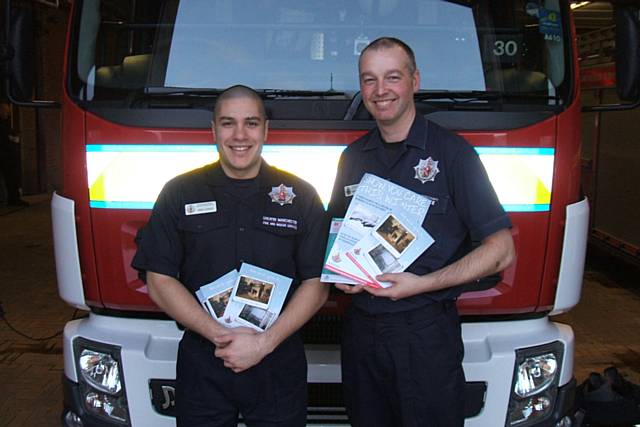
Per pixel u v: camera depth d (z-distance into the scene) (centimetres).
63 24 1412
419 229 270
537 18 330
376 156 282
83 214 319
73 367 330
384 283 266
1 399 486
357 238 271
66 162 323
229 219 276
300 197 281
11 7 330
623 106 331
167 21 330
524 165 314
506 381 318
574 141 321
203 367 278
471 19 332
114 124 313
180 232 279
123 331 327
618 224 727
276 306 277
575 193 325
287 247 280
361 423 291
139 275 312
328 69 326
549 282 322
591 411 418
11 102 335
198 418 281
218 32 330
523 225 316
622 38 323
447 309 281
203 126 312
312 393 329
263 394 281
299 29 328
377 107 270
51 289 760
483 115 313
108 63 327
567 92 323
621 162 718
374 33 330
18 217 1170
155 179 314
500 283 320
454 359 279
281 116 317
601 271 844
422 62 330
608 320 665
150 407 317
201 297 277
